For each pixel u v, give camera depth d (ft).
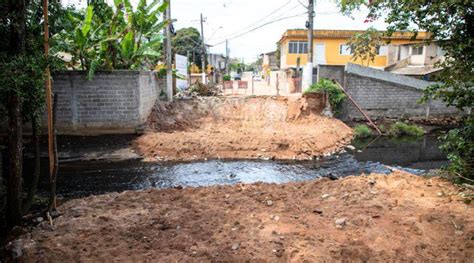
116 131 48.06
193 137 45.70
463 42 20.61
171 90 57.62
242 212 20.40
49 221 19.58
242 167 38.81
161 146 43.27
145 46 50.21
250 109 57.36
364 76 60.59
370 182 25.14
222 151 43.11
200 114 56.24
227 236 17.15
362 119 59.82
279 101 58.03
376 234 16.84
